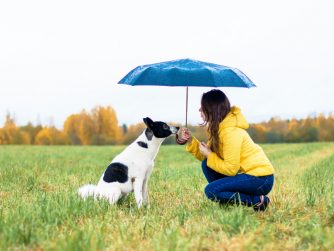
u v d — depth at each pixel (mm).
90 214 3965
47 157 13594
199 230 3461
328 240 3195
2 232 3357
